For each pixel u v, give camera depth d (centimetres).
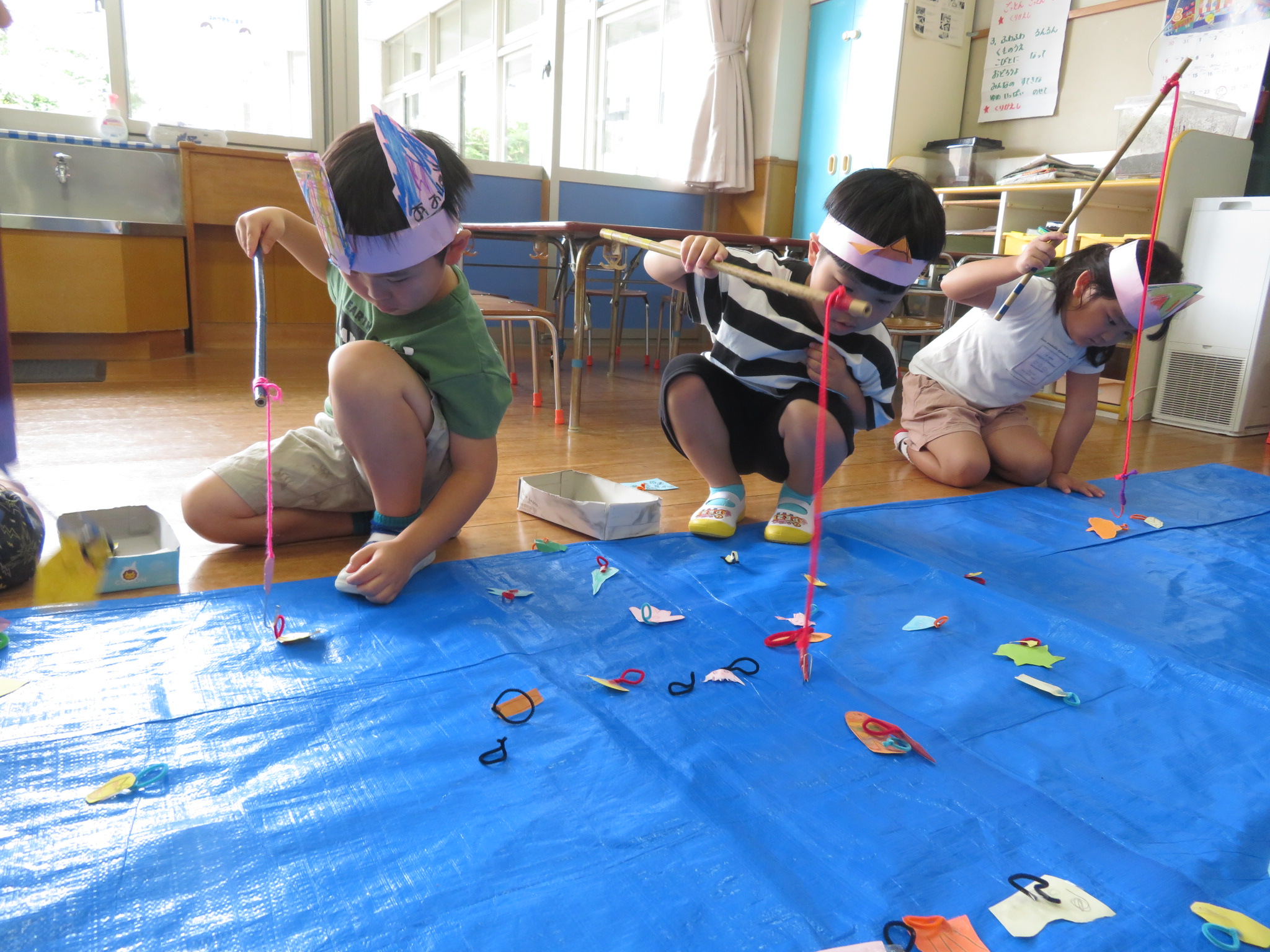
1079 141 378
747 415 160
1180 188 295
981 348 204
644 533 150
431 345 119
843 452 149
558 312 329
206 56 373
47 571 117
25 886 61
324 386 288
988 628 117
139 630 102
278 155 364
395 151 97
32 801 71
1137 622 124
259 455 130
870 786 80
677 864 67
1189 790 82
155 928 58
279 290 380
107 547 118
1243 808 80
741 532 155
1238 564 152
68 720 83
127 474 169
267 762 78
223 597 112
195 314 360
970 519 170
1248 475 222
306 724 85
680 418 153
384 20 631
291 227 124
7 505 112
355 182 99
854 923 62
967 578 134
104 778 74
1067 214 358
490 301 270
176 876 63
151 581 117
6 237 300
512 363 341
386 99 656
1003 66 403
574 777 78
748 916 62
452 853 68
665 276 151
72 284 312
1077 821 76
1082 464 232
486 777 78
